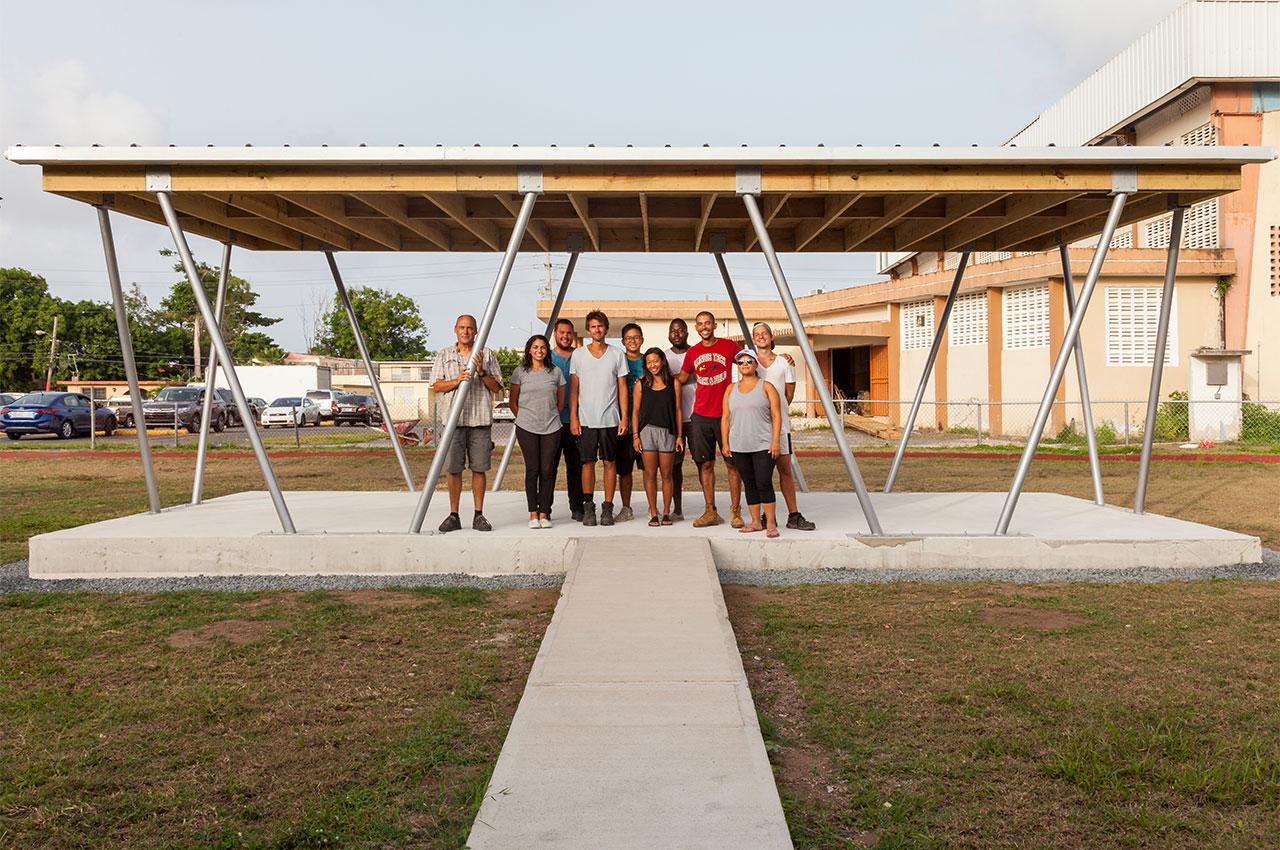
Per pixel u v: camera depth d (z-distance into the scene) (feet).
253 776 12.02
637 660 15.53
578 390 26.02
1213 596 21.54
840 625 19.02
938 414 88.43
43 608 20.90
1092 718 13.76
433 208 29.53
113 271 27.02
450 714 13.99
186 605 21.07
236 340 223.30
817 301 100.68
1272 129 73.87
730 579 23.49
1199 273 75.51
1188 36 73.56
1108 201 28.58
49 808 11.15
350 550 24.53
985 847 10.18
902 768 12.11
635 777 11.38
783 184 23.58
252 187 23.48
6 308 208.85
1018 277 78.69
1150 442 28.91
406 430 82.53
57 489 45.42
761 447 24.76
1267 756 12.30
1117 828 10.55
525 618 19.86
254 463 62.64
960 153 23.11
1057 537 24.85
